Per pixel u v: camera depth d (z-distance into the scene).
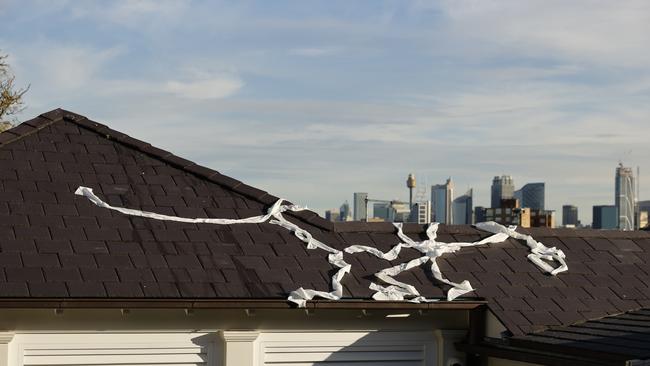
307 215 16.27
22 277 12.69
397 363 14.76
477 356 14.78
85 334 13.22
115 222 14.64
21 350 12.94
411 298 14.27
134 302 12.83
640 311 15.16
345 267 14.61
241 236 15.09
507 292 15.03
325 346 14.35
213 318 13.78
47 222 14.21
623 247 17.64
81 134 17.06
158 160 16.95
